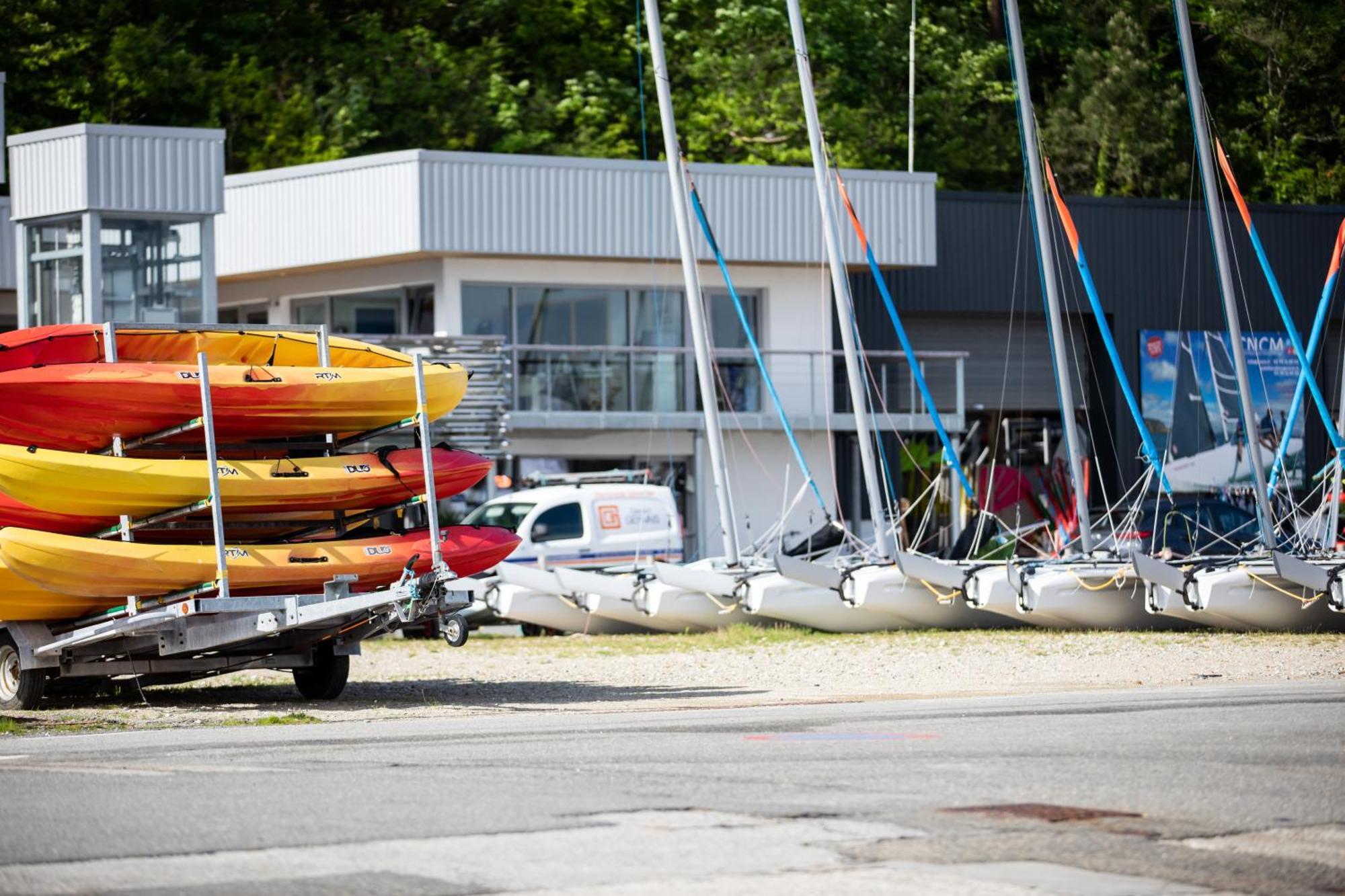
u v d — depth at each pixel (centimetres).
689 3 18088
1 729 4247
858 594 7600
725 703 4769
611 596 7788
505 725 4069
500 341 10350
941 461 12112
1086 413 12800
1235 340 8575
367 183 10612
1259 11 19600
